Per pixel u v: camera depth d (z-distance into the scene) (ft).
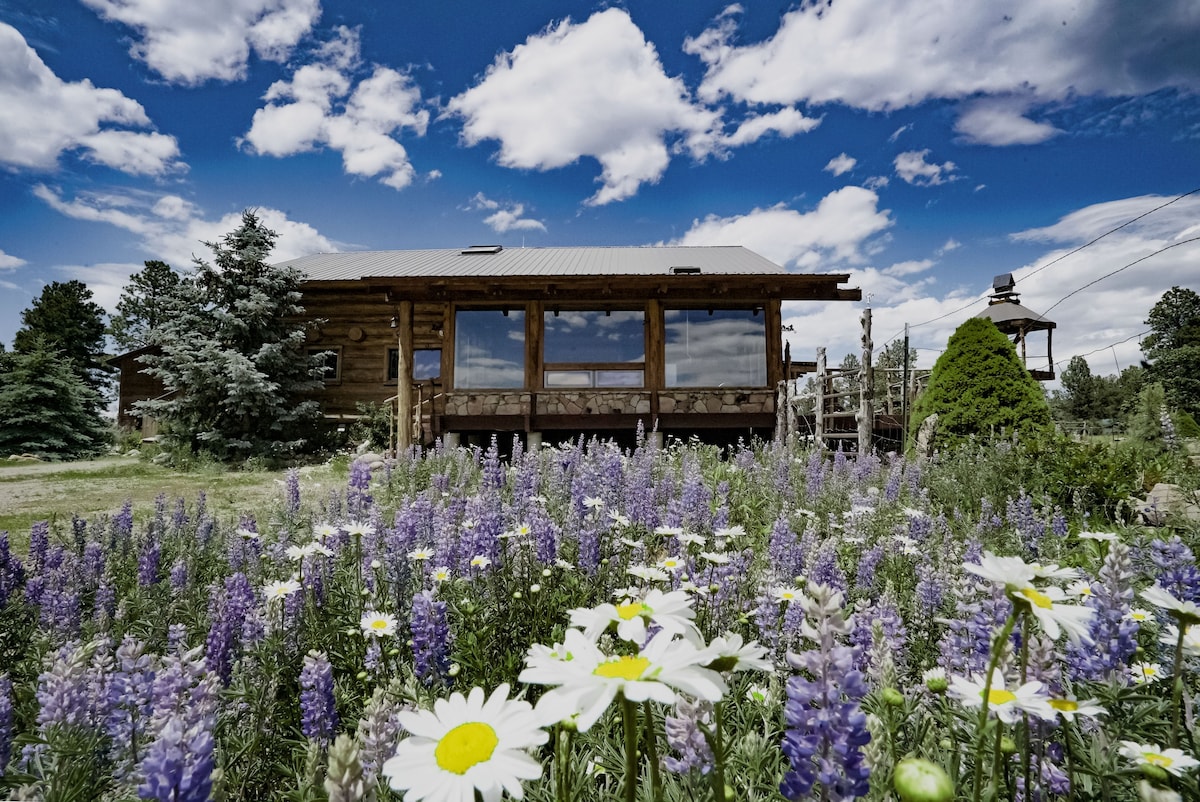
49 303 149.07
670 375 49.62
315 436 60.90
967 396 31.37
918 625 9.09
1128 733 5.01
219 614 8.40
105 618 9.97
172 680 5.28
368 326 65.16
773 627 8.07
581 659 3.34
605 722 6.63
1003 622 5.46
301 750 7.21
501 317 51.08
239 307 56.59
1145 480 21.39
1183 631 4.28
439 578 9.50
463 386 50.57
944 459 27.02
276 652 8.34
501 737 3.19
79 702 6.10
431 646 7.85
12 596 11.83
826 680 3.60
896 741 5.13
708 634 8.57
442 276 43.27
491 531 10.52
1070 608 3.43
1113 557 5.76
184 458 51.55
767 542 16.11
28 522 25.63
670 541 11.44
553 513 16.87
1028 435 27.30
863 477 24.71
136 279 158.51
